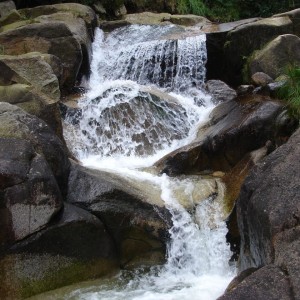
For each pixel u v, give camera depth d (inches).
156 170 259.8
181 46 370.6
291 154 186.5
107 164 272.8
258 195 174.9
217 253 217.9
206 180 245.6
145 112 303.0
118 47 396.8
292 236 148.6
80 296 197.2
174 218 222.8
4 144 206.1
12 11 382.9
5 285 193.0
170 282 208.1
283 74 310.3
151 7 505.7
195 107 319.9
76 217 204.5
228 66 365.1
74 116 292.5
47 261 199.3
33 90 261.7
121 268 217.0
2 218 191.6
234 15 513.3
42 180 198.5
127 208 216.5
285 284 127.1
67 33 324.2
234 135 251.1
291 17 358.6
